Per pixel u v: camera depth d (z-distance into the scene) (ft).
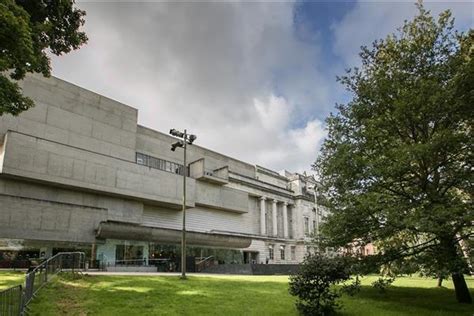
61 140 119.75
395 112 45.96
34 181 108.88
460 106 44.55
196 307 42.04
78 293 44.91
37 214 104.12
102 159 124.26
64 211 109.91
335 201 50.37
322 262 40.75
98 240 115.55
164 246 133.59
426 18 51.60
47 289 44.29
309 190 225.15
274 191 203.10
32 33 40.40
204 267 123.24
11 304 27.48
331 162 49.93
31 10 46.98
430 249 44.75
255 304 44.83
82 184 116.98
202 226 160.86
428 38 50.08
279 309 42.32
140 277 62.85
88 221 114.83
